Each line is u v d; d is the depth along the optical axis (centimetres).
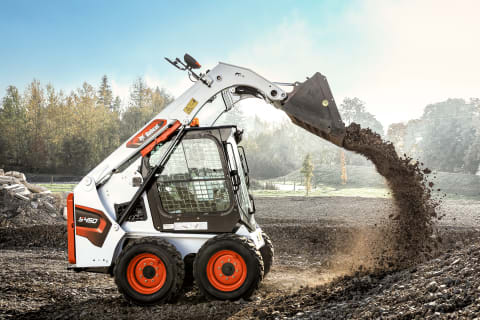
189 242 507
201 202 505
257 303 475
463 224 1250
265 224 1271
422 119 6531
